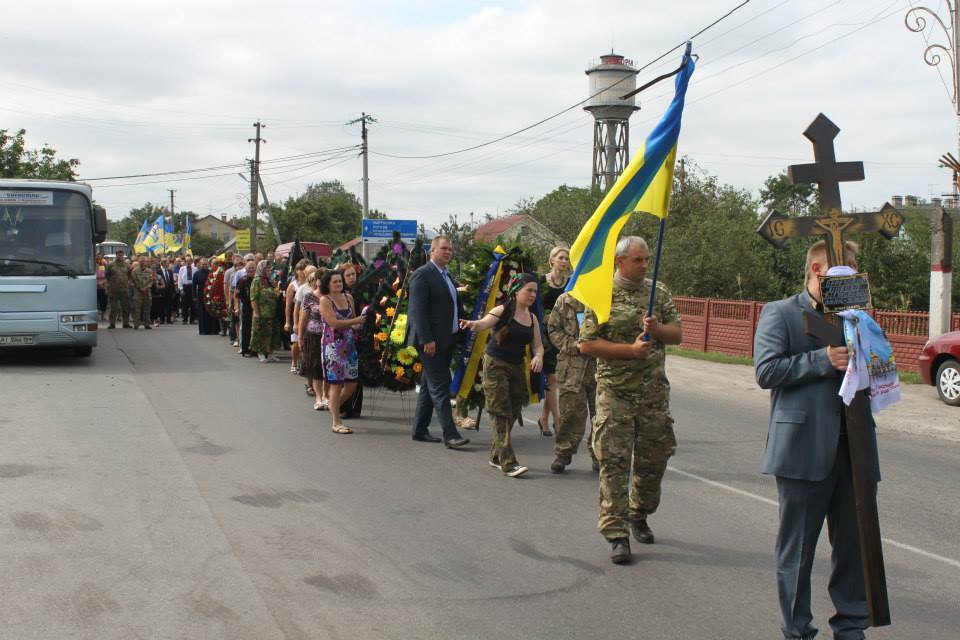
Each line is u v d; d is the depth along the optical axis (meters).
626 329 5.60
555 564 5.65
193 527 6.25
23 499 6.84
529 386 8.13
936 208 15.28
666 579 5.40
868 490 4.02
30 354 16.95
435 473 8.08
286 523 6.41
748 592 5.20
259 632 4.51
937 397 13.74
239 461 8.36
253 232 57.62
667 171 5.15
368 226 38.72
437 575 5.41
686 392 14.43
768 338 4.26
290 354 18.03
